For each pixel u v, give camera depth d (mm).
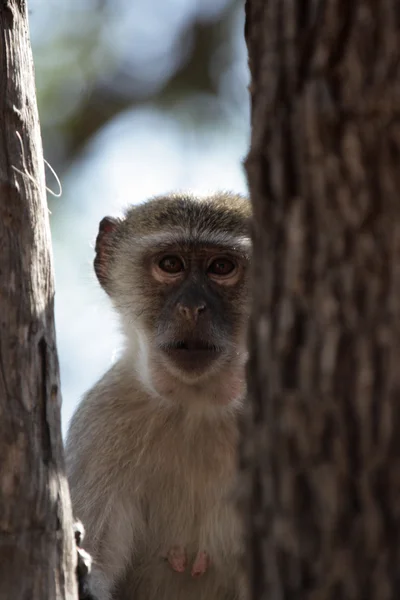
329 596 4711
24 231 6781
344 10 4910
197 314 10227
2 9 7020
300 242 5000
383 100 4750
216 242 10844
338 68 4906
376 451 4668
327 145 4887
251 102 5551
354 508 4715
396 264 4711
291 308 5027
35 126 7082
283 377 5035
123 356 10867
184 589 10234
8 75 6949
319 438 4844
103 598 9188
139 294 11000
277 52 5191
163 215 11281
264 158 5234
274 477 5035
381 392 4688
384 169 4762
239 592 9883
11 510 6312
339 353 4812
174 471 10258
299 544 4867
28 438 6430
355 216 4812
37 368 6594
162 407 10305
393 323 4684
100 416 10594
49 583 6316
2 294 6613
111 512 10219
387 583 4562
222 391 10148
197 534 10211
